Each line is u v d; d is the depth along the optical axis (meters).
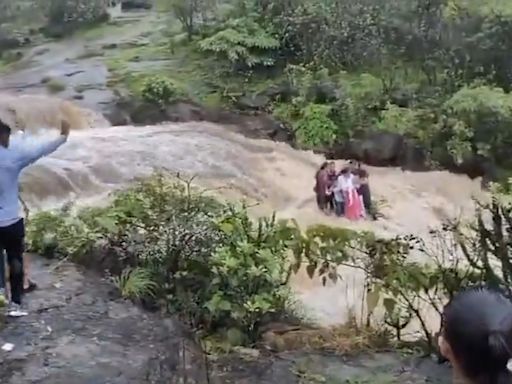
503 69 18.16
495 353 2.04
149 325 6.46
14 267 6.45
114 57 21.98
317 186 14.34
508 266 6.42
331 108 17.83
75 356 5.76
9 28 24.59
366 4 19.88
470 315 2.10
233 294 7.16
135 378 5.46
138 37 23.66
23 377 5.41
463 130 16.47
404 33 19.36
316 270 8.34
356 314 7.72
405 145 17.03
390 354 6.71
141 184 10.11
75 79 20.27
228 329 7.07
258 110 18.69
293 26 20.34
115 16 26.17
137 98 18.62
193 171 14.73
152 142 15.80
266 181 15.46
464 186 16.08
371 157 17.27
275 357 6.66
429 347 6.70
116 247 7.90
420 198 15.54
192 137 16.66
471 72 18.36
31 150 6.17
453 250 8.03
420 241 8.05
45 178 13.04
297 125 17.78
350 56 19.67
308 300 8.06
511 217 7.25
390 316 7.06
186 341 6.35
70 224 8.70
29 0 25.52
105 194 13.14
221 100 18.84
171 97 18.62
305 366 6.46
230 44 20.09
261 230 7.77
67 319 6.50
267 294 7.25
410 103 17.97
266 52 20.25
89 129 17.39
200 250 7.39
